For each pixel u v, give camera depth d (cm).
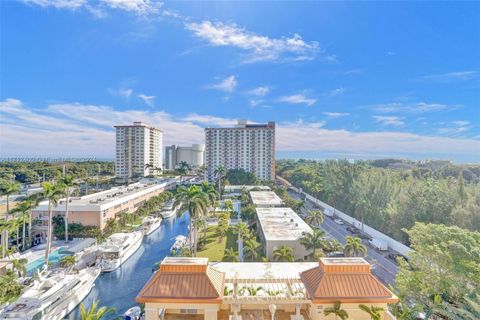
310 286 1916
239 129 15025
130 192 8600
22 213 4947
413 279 2745
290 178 15650
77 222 6125
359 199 7450
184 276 1839
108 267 4491
